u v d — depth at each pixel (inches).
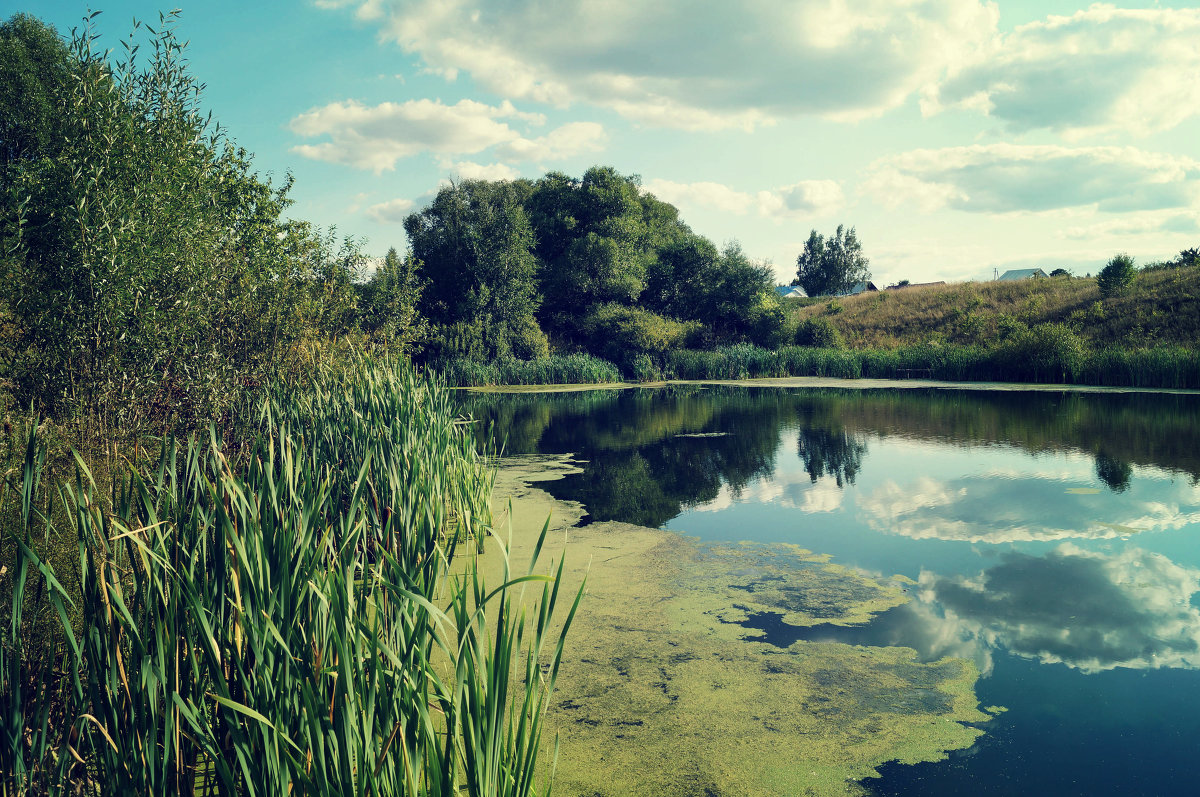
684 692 146.9
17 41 543.2
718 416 641.0
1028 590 201.0
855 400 759.1
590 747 126.9
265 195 374.3
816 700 142.7
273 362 282.7
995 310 1258.6
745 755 123.6
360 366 296.0
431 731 71.4
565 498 326.0
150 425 211.2
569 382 1102.4
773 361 1140.5
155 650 85.2
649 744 127.7
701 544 252.5
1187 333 922.1
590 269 1430.9
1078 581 207.3
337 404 243.1
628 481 364.2
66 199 205.8
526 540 256.5
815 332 1229.7
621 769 120.0
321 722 74.1
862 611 189.2
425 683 72.2
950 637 171.3
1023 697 141.9
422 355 1136.8
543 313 1477.6
